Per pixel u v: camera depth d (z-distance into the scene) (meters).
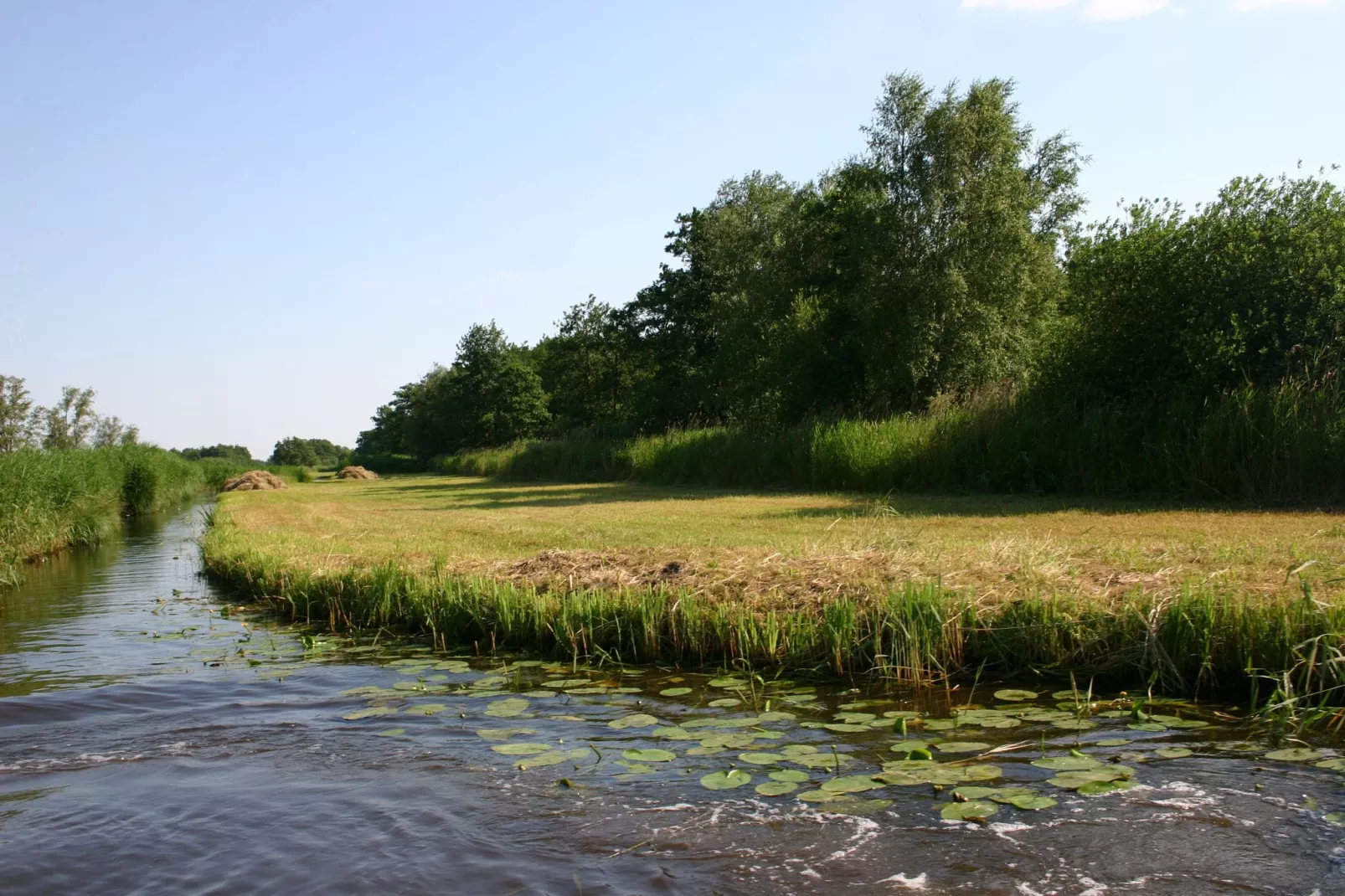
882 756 4.31
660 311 43.84
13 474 14.86
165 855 3.47
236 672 6.46
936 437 16.86
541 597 7.30
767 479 21.05
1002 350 25.80
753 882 3.11
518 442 43.25
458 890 3.12
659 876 3.18
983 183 25.69
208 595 10.25
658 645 6.50
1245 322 13.33
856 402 27.53
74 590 11.17
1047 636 5.64
